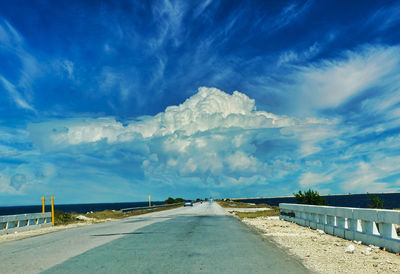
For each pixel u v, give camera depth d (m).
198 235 13.95
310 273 6.79
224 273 6.74
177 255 8.88
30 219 19.59
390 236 9.55
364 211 10.78
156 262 7.89
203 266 7.42
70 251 9.79
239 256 8.73
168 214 35.66
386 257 8.62
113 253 9.27
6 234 16.86
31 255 9.21
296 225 18.81
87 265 7.59
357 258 8.52
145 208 53.47
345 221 12.70
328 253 9.30
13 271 7.07
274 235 13.89
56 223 23.91
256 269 7.13
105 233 15.28
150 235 14.04
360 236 11.12
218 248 10.16
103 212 43.03
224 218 26.95
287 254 9.08
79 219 29.25
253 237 13.18
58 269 7.20
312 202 33.72
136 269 7.11
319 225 15.36
